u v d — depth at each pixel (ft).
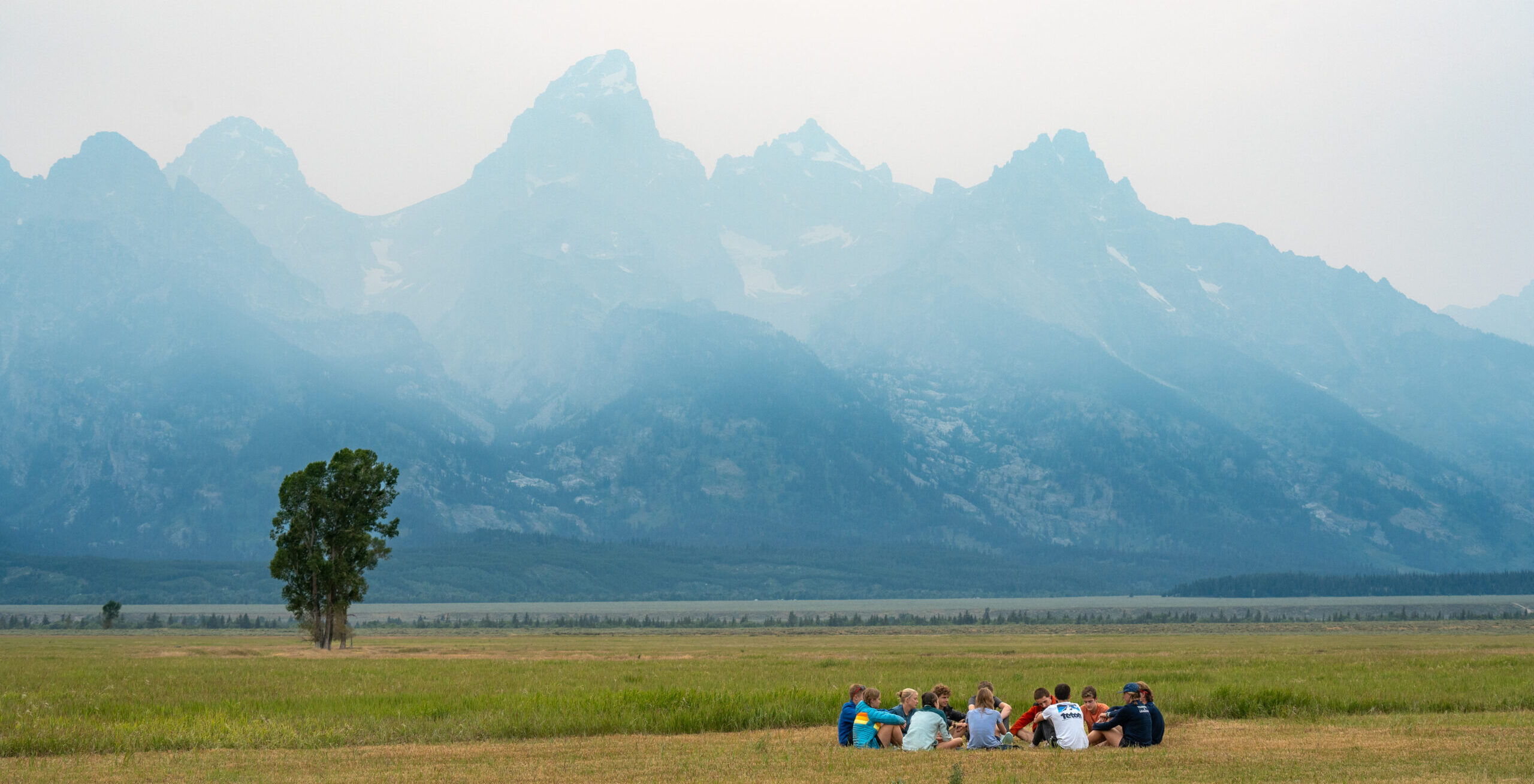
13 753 217.36
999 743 222.48
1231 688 312.71
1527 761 193.57
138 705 300.20
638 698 298.15
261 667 482.28
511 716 260.62
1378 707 290.15
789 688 348.59
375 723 253.24
